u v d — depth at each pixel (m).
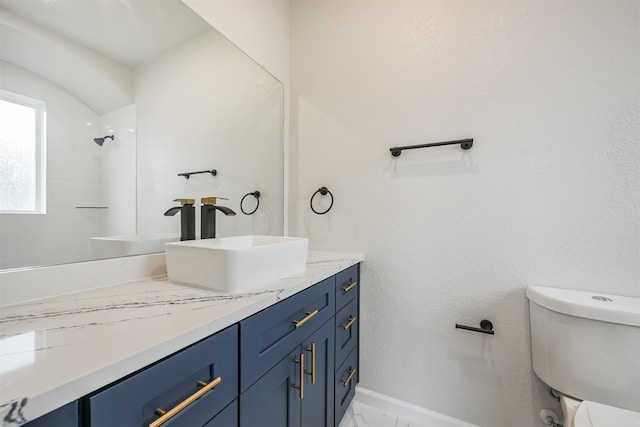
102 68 0.83
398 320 1.32
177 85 1.05
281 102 1.58
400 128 1.32
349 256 1.33
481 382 1.16
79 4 0.78
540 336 0.99
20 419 0.30
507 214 1.11
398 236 1.32
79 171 0.77
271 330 0.72
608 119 0.96
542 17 1.06
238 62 1.30
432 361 1.25
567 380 0.90
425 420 1.26
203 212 1.09
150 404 0.43
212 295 0.70
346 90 1.46
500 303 1.13
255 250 0.78
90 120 0.80
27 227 0.66
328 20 1.51
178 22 1.04
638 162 0.92
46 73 0.71
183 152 1.07
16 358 0.39
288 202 1.61
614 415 0.75
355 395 1.41
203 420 0.52
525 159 1.08
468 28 1.18
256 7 1.39
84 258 0.76
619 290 0.95
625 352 0.82
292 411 0.82
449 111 1.22
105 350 0.41
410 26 1.30
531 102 1.07
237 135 1.32
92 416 0.36
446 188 1.22
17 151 0.65
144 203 0.93
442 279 1.23
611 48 0.96
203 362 0.52
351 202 1.44
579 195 1.00
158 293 0.72
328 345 1.05
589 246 0.99
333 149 1.49
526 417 1.08
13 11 0.65
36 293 0.66
